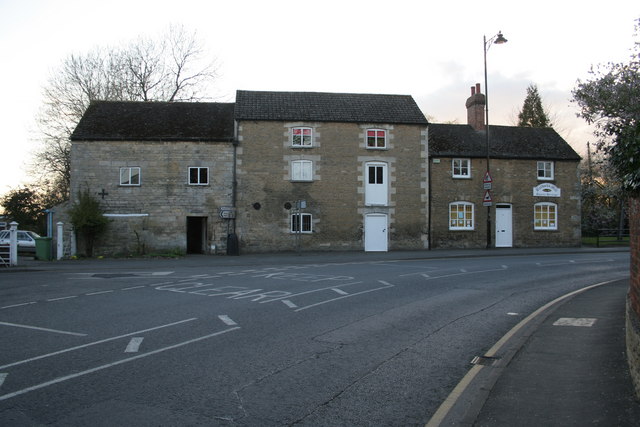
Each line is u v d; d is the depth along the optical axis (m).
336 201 27.42
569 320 8.98
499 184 29.58
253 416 4.88
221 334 8.25
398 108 29.16
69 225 25.47
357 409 5.11
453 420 4.80
